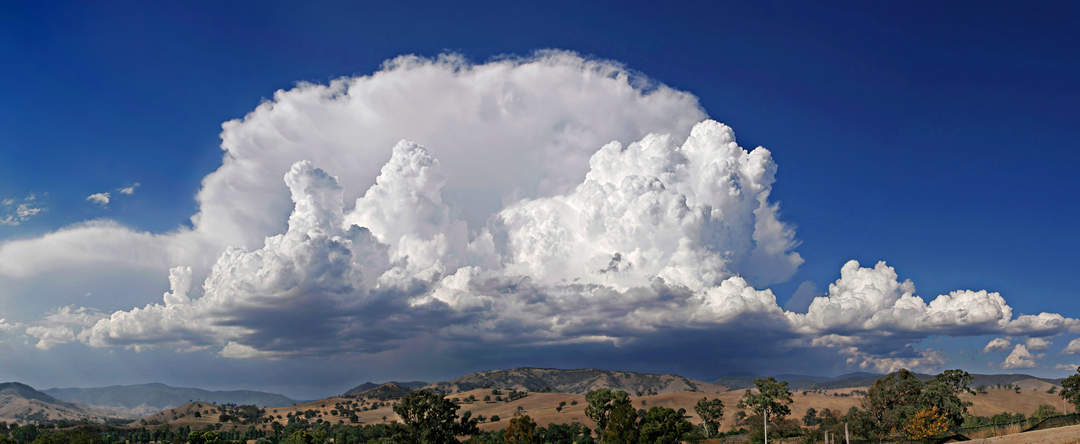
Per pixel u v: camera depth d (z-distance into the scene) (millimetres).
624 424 131750
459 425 137875
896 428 110438
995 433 103062
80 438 193750
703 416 199125
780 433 140625
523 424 145375
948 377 118875
